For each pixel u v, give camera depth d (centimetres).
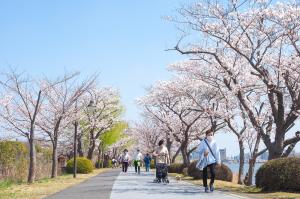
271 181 1423
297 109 1678
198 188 1545
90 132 4716
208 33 1856
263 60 1823
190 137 3803
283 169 1391
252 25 1816
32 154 2125
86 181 2133
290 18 1753
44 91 2847
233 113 2480
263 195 1299
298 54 1747
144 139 6081
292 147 1833
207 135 1367
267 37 1814
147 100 3844
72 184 1892
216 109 2744
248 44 1902
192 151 3606
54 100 2981
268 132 2328
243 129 2534
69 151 4659
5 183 1936
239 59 2170
